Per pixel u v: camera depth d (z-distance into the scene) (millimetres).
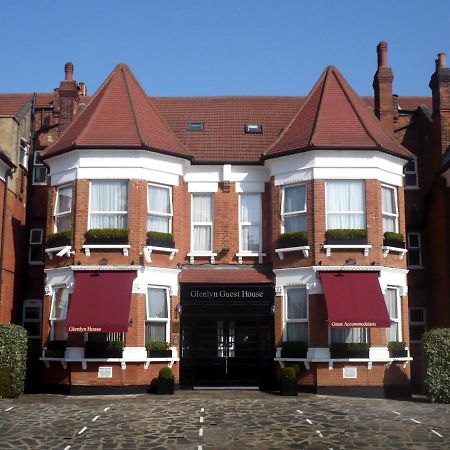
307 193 21109
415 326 24453
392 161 21812
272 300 21531
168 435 13172
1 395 18797
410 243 25062
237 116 25781
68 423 14375
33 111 26656
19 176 24719
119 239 20516
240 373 21578
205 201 22969
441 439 12820
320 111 22250
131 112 22203
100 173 21078
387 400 18812
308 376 20109
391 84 25406
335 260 20516
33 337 24672
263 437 13008
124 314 19641
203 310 21625
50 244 21422
